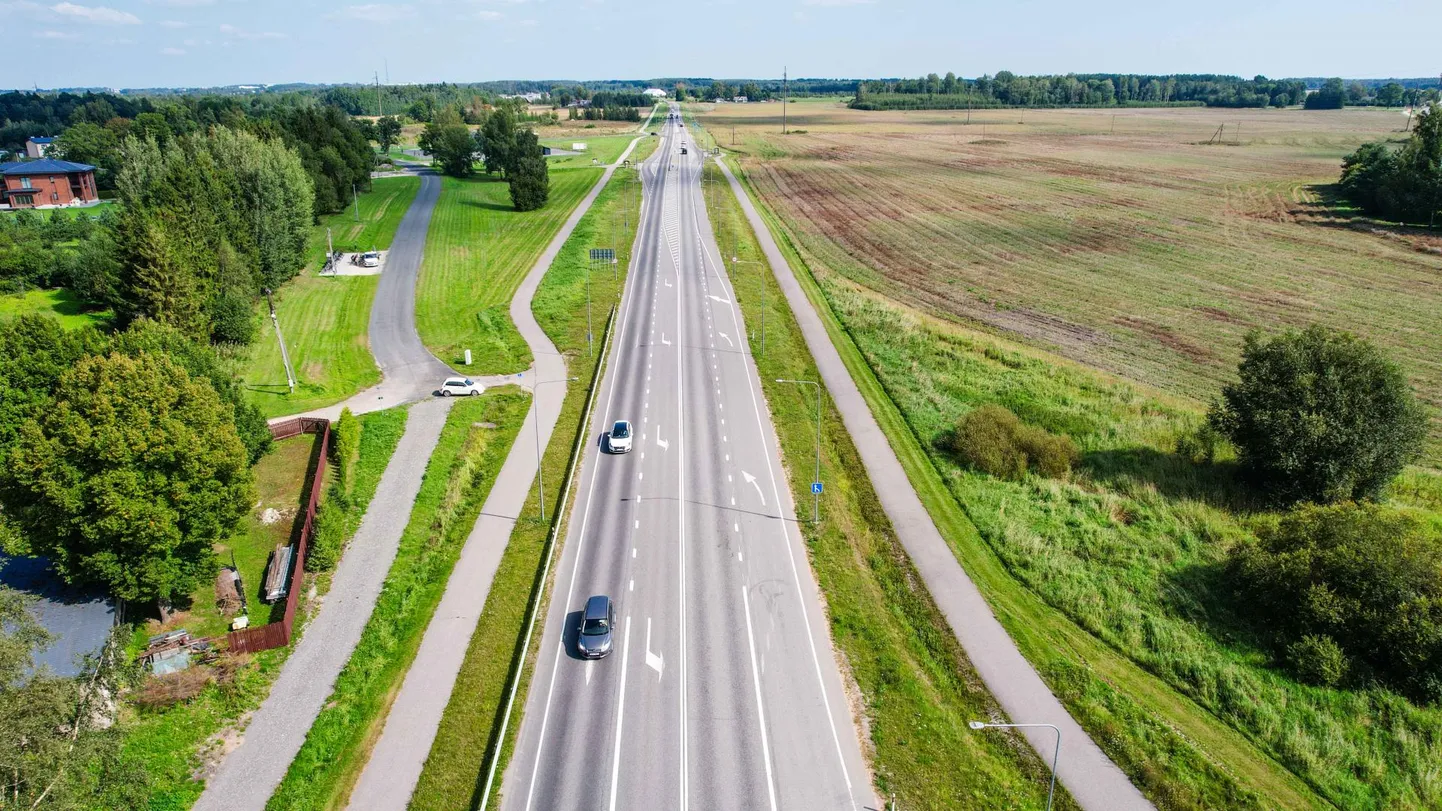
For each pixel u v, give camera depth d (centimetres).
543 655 4447
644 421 7144
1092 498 6062
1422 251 12456
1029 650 4550
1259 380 5928
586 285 10931
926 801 3606
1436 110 14200
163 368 4828
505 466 6419
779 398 7612
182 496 4409
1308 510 4969
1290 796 3675
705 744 3881
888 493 6122
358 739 3928
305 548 5172
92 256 8925
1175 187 17550
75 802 2909
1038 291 10906
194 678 4131
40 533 4334
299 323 9456
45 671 3036
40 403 5197
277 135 14175
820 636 4609
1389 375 5709
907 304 10425
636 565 5188
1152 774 3738
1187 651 4525
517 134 18988
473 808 3553
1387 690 4219
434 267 11862
